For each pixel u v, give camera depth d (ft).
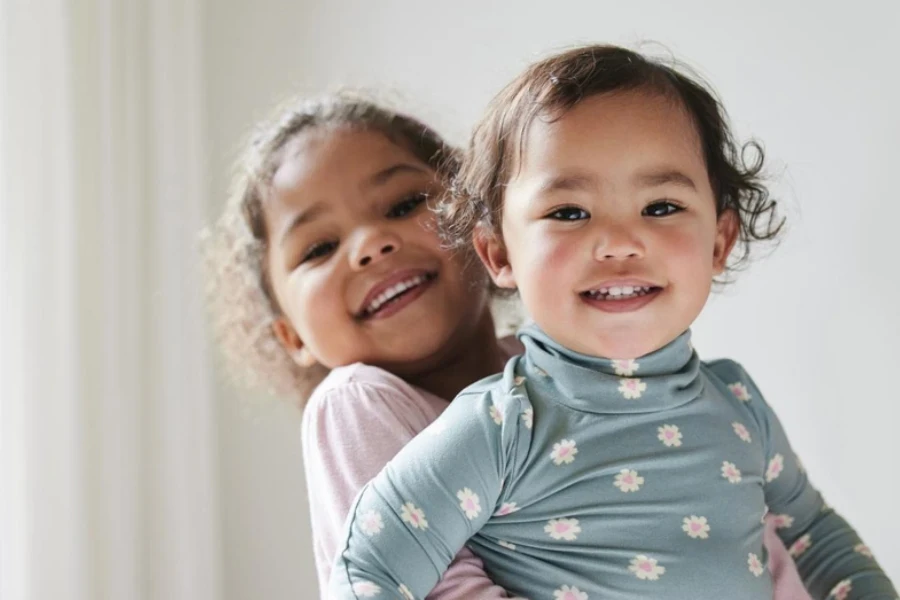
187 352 5.39
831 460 4.36
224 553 5.81
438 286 3.53
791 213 4.42
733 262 4.10
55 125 4.71
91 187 4.97
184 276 5.41
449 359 3.65
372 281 3.46
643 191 2.76
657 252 2.74
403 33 5.44
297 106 3.94
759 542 2.90
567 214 2.79
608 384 2.82
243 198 3.88
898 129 4.18
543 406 2.84
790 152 4.44
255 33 5.82
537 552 2.78
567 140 2.78
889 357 4.19
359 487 2.98
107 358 4.97
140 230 5.29
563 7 5.00
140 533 5.24
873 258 4.23
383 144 3.66
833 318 4.34
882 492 4.22
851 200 4.29
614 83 2.84
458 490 2.71
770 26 4.50
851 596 3.17
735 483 2.85
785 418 4.48
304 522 5.71
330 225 3.56
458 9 5.29
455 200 3.31
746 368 4.57
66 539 4.63
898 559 4.17
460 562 2.79
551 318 2.81
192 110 5.59
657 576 2.69
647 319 2.77
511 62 5.13
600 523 2.73
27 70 4.58
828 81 4.36
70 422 4.69
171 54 5.50
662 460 2.78
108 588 4.93
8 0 4.51
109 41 5.08
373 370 3.34
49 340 4.64
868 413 4.25
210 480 5.56
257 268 3.88
